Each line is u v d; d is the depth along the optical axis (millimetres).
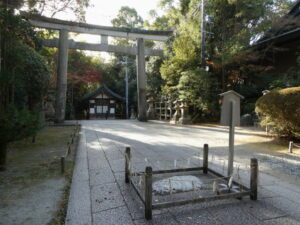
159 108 15500
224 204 2277
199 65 12430
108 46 13188
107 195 2461
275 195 2518
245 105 11625
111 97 21438
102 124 11469
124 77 23781
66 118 17516
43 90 8164
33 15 4898
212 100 12109
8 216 1970
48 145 5215
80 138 6516
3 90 3490
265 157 4301
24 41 7160
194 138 6668
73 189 2621
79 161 3895
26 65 6582
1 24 3617
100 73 20828
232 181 2688
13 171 3215
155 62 17375
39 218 1947
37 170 3266
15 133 3123
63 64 11383
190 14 13430
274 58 12945
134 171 3326
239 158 4227
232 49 11000
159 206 1983
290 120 5156
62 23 11133
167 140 6281
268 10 12523
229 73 12742
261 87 11930
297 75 10039
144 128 9531
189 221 1942
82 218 1973
